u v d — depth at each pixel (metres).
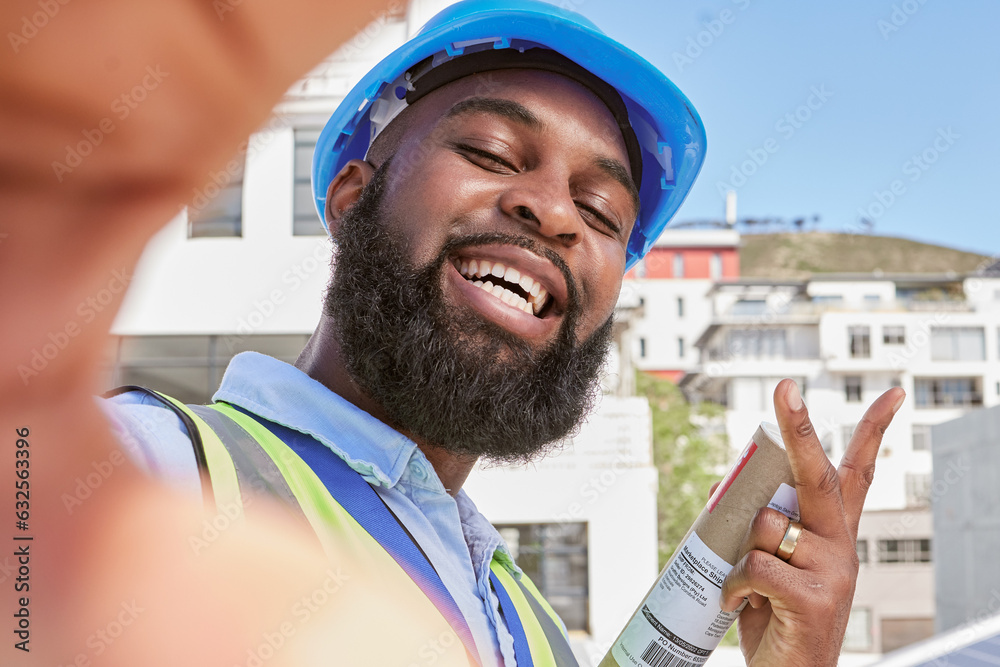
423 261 1.09
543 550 11.83
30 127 0.17
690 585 1.12
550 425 1.14
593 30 1.25
